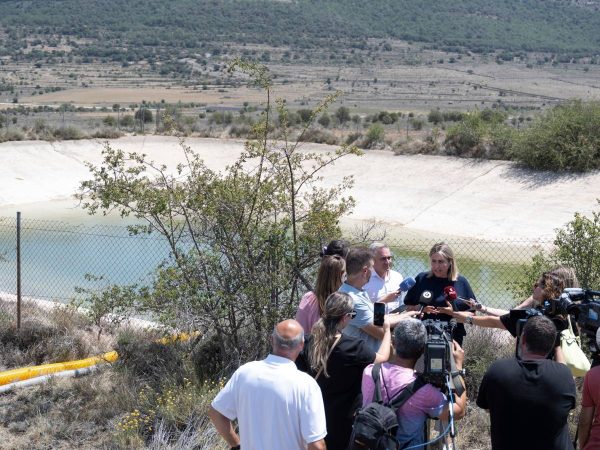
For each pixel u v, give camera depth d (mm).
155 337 10312
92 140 41031
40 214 30219
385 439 4816
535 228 25703
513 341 9461
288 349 4840
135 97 138250
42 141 39344
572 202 27016
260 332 9203
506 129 32812
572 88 156500
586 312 5852
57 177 36250
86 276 11195
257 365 4867
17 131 39656
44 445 8203
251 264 9172
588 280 9711
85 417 8773
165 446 7598
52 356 10703
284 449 4758
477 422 8023
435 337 5191
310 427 4730
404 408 5090
